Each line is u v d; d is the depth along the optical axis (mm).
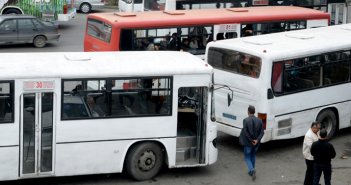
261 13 22266
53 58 14133
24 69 12984
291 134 16234
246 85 15820
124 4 30484
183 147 14273
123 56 14664
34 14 33000
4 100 12797
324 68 16781
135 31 19859
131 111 13641
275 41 16891
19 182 13805
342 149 16875
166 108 13828
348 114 17703
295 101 16141
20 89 12836
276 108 15734
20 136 12938
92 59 14172
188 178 14305
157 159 14086
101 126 13445
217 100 16625
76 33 33562
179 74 13789
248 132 14219
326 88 16906
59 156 13281
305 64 16250
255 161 15648
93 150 13492
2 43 28969
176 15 21016
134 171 13906
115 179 14148
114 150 13625
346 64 17391
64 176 14141
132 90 13586
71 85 13148
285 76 15828
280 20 22391
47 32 29578
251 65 15727
